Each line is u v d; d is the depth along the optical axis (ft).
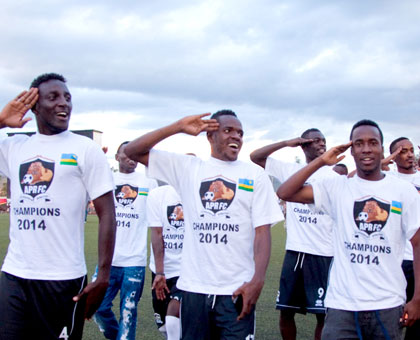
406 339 17.76
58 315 12.66
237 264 13.44
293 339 21.45
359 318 13.23
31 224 12.63
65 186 12.77
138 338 21.52
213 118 14.69
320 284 20.93
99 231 13.06
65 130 13.33
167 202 20.27
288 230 21.81
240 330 13.06
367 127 13.96
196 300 13.41
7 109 13.00
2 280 12.85
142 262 21.34
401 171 21.50
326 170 21.68
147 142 13.85
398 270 13.50
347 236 13.79
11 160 13.26
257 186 13.76
